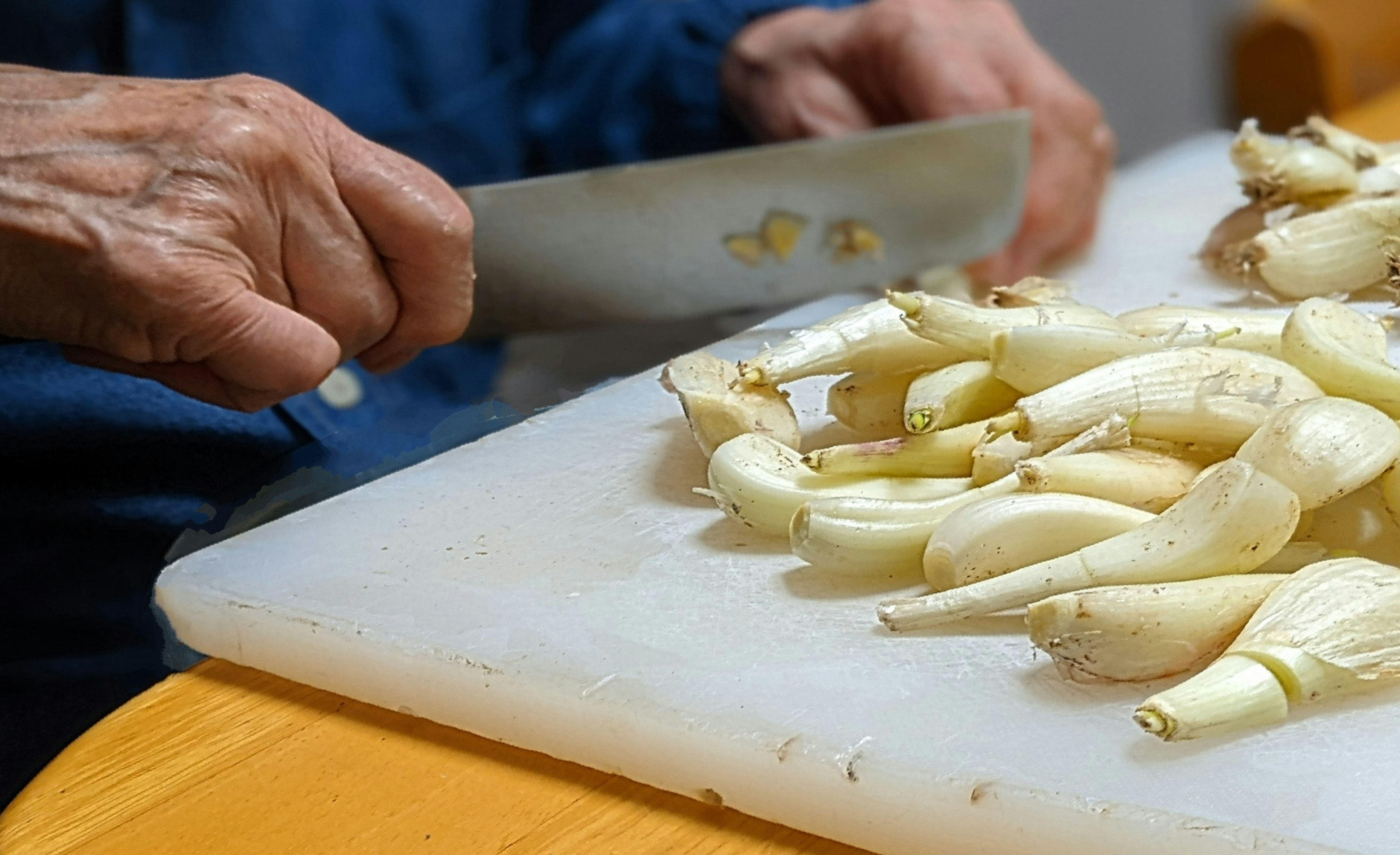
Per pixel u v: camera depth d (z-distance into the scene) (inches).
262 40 36.9
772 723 22.3
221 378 28.2
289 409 30.9
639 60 43.9
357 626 23.9
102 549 29.4
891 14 37.9
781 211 31.6
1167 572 22.6
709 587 24.1
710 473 25.0
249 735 23.5
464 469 26.9
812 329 25.9
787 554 24.6
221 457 30.2
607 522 25.5
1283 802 21.0
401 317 29.5
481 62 42.9
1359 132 43.0
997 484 23.9
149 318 26.9
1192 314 26.4
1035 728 21.9
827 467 24.5
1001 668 22.6
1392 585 21.9
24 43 34.8
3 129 26.7
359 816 22.5
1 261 26.6
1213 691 21.5
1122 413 24.1
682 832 22.3
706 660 23.0
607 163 45.2
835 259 32.1
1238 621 22.2
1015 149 31.9
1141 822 21.1
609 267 31.7
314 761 23.2
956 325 25.2
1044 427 24.1
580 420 28.0
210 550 25.6
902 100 37.7
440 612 24.0
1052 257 32.1
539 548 25.0
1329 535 23.2
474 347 35.1
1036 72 36.2
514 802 22.6
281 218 27.7
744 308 32.1
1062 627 22.1
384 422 32.0
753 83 42.4
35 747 27.5
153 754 23.3
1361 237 28.5
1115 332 24.8
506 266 31.5
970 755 21.7
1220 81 52.2
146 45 35.5
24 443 29.6
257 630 24.4
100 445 29.8
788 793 22.2
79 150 26.7
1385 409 24.3
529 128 44.9
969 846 21.6
